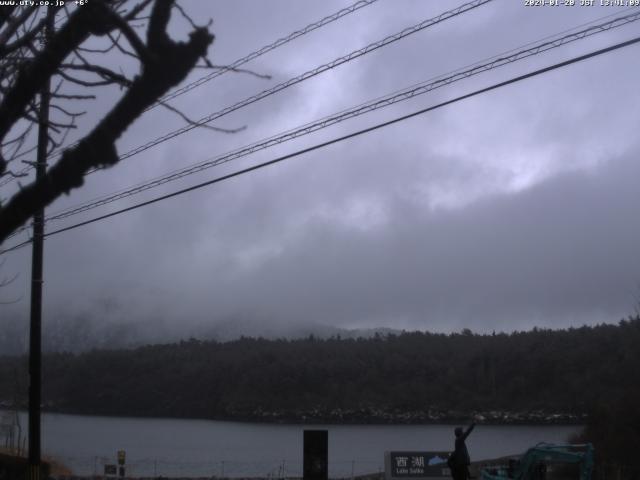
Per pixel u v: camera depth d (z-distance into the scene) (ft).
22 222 12.69
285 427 252.83
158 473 123.85
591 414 95.20
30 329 68.69
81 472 118.11
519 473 59.82
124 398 299.79
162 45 11.94
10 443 138.21
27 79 13.30
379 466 137.49
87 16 13.01
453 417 230.68
